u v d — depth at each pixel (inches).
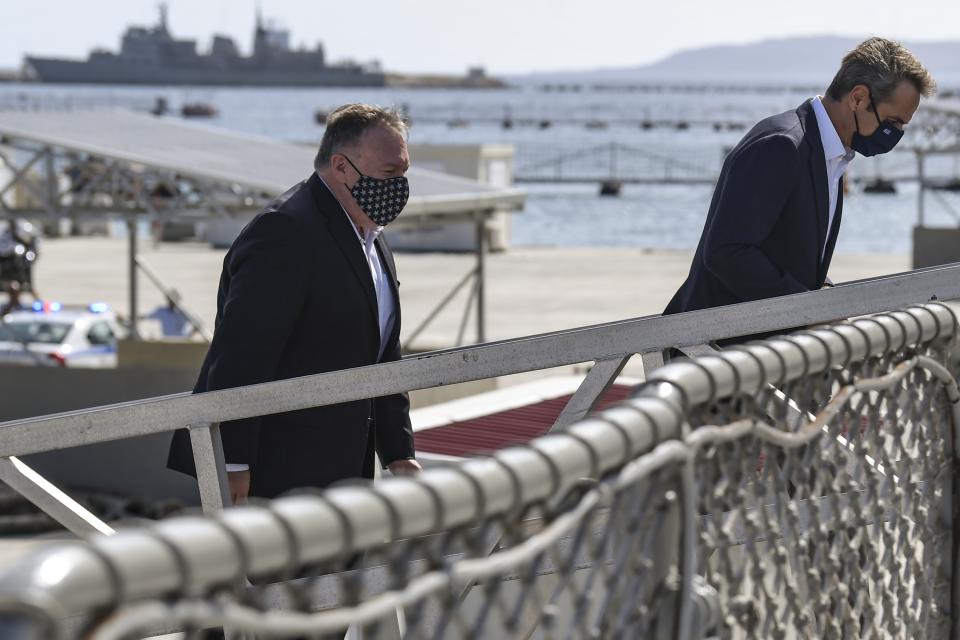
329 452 243.6
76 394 994.7
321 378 201.6
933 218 3791.8
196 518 75.9
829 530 146.9
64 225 3036.4
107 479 941.2
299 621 77.4
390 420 264.2
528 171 6304.1
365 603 83.8
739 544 144.8
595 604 161.5
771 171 231.6
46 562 67.1
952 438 177.6
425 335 1678.2
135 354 1068.5
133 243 1255.5
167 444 930.1
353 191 241.6
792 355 130.5
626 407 107.5
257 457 241.0
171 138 1229.7
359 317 243.3
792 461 136.3
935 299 182.7
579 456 98.0
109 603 69.0
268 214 238.8
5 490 830.5
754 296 229.1
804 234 236.1
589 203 4712.1
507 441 505.4
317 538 79.8
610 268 2391.7
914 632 169.3
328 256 239.0
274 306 234.5
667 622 113.5
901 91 231.6
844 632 146.9
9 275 1349.7
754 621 128.4
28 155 4178.2
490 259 2566.4
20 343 1240.8
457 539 93.0
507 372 193.3
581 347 188.9
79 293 2080.5
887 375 153.3
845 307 181.9
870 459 153.0
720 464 122.3
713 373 118.6
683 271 2341.3
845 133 237.3
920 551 171.8
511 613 95.8
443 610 91.5
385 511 84.0
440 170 2524.6
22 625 64.3
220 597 78.1
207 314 1899.6
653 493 109.7
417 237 2669.8
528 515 101.2
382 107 245.8
